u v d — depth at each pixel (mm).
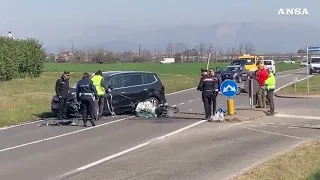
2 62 54219
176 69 82312
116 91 19969
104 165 10453
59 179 9242
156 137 14297
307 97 29141
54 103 20016
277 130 15469
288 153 11016
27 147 13070
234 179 8664
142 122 17969
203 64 105938
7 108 23312
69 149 12586
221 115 17859
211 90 18406
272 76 19547
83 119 17250
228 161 10578
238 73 45219
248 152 11641
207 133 14969
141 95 20578
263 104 21703
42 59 62344
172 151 11961
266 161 10234
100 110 19219
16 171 10047
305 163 9727
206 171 9617
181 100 28406
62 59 123062
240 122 17531
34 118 20344
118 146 12875
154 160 10859
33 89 39375
